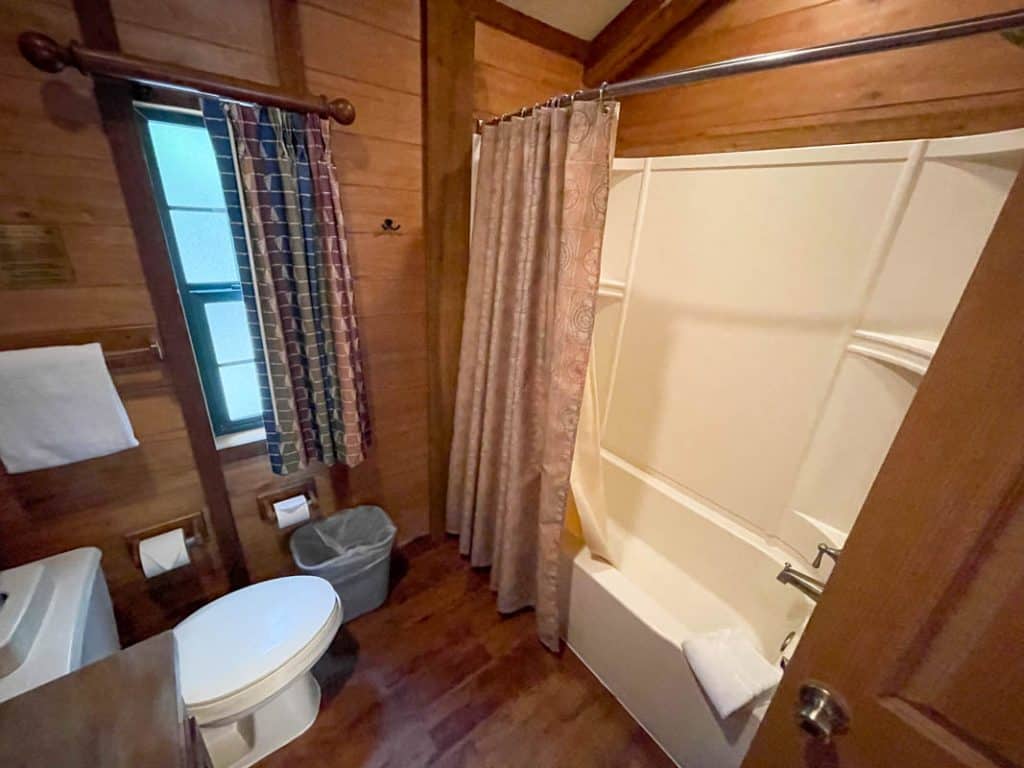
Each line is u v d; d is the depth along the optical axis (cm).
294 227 122
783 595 148
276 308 124
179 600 149
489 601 184
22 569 107
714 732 116
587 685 153
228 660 110
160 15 100
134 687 61
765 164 142
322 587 134
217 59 110
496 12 147
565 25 164
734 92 151
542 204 131
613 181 193
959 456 45
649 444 197
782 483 152
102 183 104
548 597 155
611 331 205
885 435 126
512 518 161
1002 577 44
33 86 92
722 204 156
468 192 162
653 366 190
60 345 107
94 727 57
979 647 46
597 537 155
